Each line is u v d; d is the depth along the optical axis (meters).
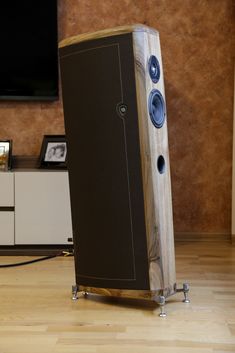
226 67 3.72
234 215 3.69
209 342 1.96
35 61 3.60
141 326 2.12
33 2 3.56
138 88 2.19
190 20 3.70
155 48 2.26
